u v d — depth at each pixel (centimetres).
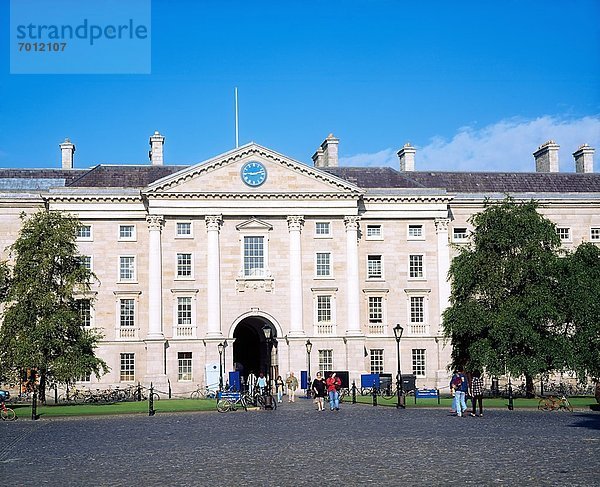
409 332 8131
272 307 7894
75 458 2933
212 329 7731
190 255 7831
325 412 5106
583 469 2389
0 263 6550
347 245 8012
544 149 9469
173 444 3325
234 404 5569
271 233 7962
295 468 2539
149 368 7606
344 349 7919
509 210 6506
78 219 7119
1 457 3017
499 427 3759
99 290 7781
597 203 8569
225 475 2425
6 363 6069
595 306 6044
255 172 7944
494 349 6019
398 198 8194
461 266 6456
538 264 6131
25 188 8419
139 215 7862
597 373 6050
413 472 2400
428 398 6644
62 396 7469
